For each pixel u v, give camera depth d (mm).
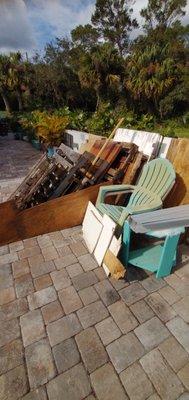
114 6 23641
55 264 2621
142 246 2863
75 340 1794
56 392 1487
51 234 3201
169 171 2773
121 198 3379
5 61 19359
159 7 23219
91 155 3469
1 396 1479
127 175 3344
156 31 22984
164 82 16344
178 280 2342
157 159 2977
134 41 24562
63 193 3330
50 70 19828
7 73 19734
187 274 2414
